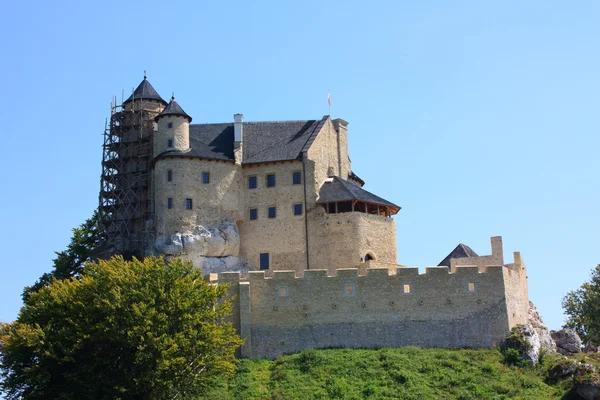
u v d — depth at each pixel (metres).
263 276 77.81
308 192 93.31
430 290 77.12
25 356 61.97
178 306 63.91
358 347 76.12
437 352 74.00
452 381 69.25
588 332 103.06
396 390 68.12
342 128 102.81
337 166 100.62
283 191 94.12
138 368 60.91
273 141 98.69
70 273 95.56
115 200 98.44
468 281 77.06
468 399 66.88
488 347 75.56
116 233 96.62
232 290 77.25
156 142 94.94
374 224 92.50
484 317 76.25
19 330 60.47
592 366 70.62
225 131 100.25
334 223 91.38
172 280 66.06
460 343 76.00
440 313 76.62
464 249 94.69
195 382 62.97
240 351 75.56
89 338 61.12
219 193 93.50
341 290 77.38
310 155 94.38
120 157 99.50
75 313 63.34
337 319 76.81
